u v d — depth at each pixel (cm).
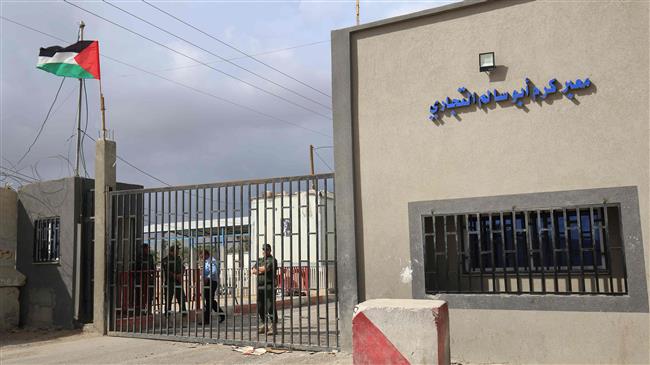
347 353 775
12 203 1309
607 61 667
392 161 784
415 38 785
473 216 738
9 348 982
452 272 754
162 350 885
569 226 695
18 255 1295
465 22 752
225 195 929
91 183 1224
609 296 641
